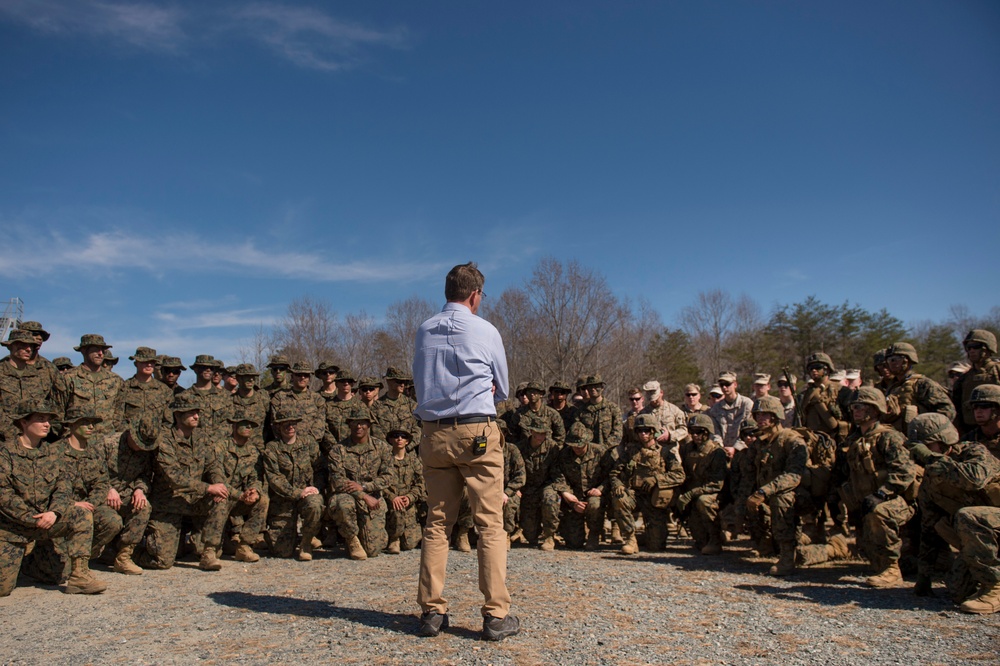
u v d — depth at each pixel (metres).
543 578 6.30
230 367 10.12
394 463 8.41
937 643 4.25
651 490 8.30
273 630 4.49
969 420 7.30
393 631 4.41
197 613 5.04
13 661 3.98
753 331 45.34
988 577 4.98
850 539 7.21
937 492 5.42
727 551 8.26
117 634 4.51
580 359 35.97
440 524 4.42
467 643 4.15
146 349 10.01
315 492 7.82
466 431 4.19
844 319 39.25
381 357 41.44
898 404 7.38
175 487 6.89
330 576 6.62
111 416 9.41
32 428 6.02
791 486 6.68
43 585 6.24
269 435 9.23
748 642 4.27
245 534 7.66
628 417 10.80
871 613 5.00
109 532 6.58
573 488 8.84
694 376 41.91
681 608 5.15
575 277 36.06
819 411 8.42
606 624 4.64
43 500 5.88
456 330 4.36
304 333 40.38
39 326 8.54
